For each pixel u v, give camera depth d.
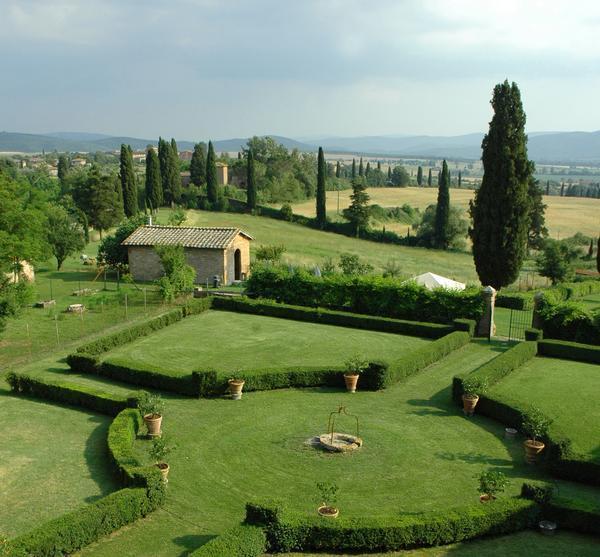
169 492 17.44
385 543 14.31
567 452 18.55
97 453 19.91
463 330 35.25
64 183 118.06
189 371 29.08
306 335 36.28
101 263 56.12
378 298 40.28
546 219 112.56
